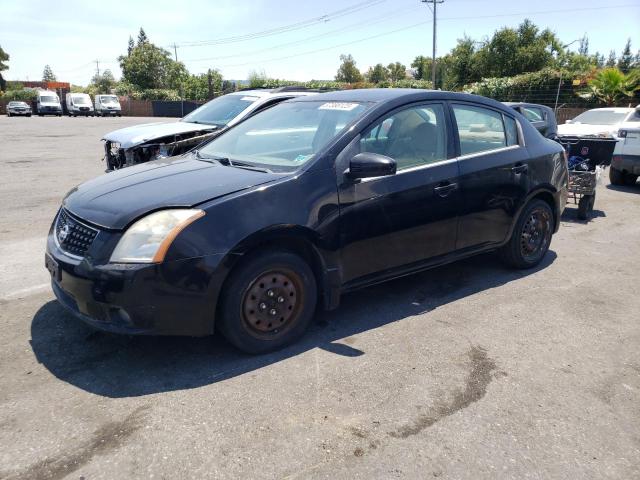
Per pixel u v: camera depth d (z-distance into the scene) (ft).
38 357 10.96
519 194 15.62
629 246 20.24
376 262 12.66
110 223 10.04
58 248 10.85
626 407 9.66
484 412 9.39
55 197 28.43
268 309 11.07
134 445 8.32
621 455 8.37
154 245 9.73
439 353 11.49
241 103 27.37
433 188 13.33
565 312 13.83
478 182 14.40
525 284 15.80
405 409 9.42
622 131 32.73
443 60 176.04
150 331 9.87
